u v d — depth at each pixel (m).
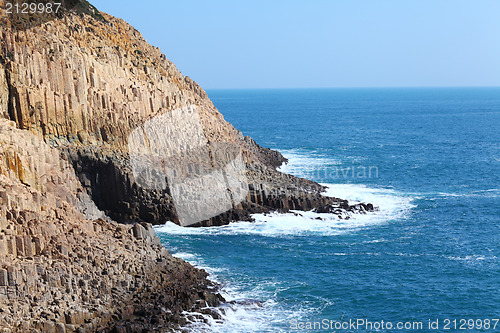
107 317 39.84
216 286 48.81
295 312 46.75
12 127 51.19
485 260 60.66
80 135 69.12
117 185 67.19
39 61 67.50
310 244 63.59
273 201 75.75
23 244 41.00
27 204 44.22
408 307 49.34
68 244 43.47
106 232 48.28
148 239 50.12
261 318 44.94
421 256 61.34
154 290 44.16
